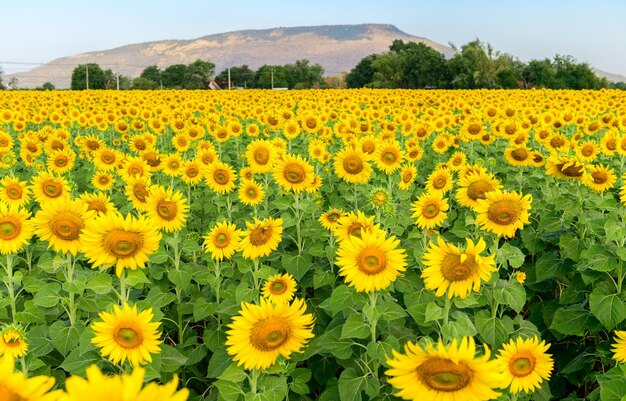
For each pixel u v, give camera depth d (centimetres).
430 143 1741
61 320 580
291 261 716
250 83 17112
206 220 1052
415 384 273
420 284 593
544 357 428
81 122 2030
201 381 633
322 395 515
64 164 1276
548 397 527
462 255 380
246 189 894
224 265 672
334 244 716
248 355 373
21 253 862
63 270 577
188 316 705
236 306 593
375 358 445
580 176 715
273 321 371
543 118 1819
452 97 3378
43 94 4034
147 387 158
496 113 2048
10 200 820
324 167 1196
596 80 9156
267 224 589
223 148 1725
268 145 988
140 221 462
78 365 468
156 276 652
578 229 716
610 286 602
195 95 3916
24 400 185
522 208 537
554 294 767
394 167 995
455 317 424
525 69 9512
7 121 2092
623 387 440
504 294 525
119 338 405
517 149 1030
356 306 516
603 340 634
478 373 265
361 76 13025
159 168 1127
